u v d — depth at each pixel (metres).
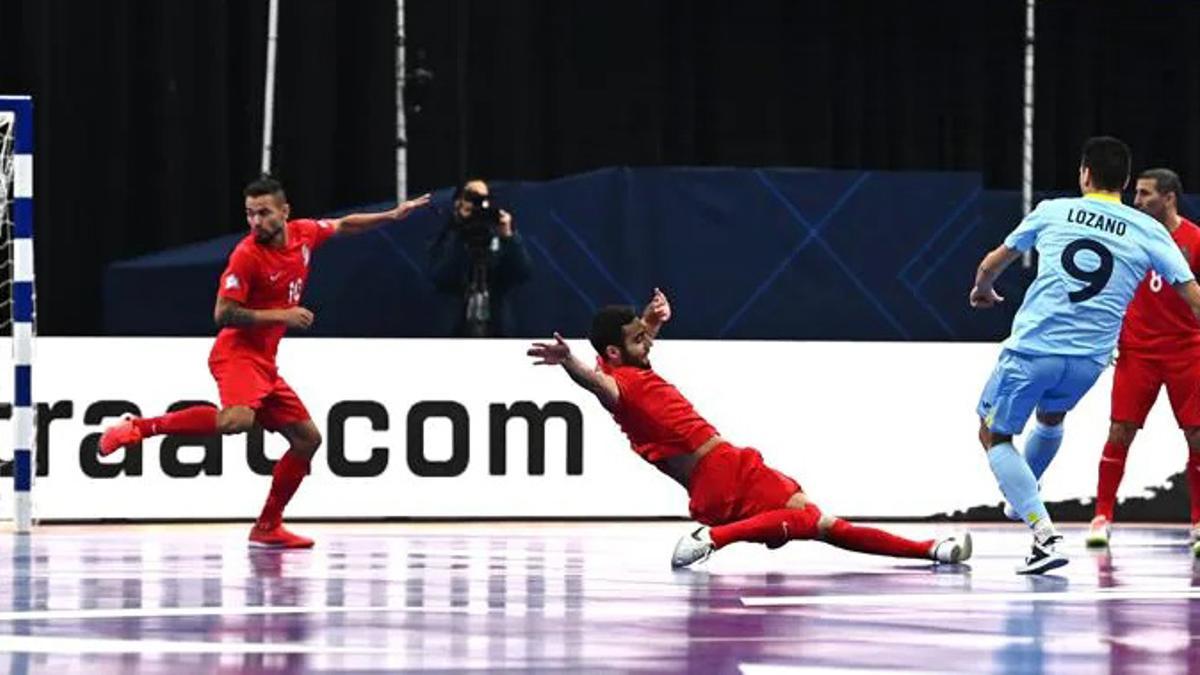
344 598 14.54
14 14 28.58
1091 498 25.92
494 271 27.06
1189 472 20.77
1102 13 31.56
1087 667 10.64
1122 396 20.94
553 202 28.16
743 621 12.95
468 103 29.94
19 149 22.88
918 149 31.48
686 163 30.95
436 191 28.98
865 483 25.70
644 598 14.60
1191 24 31.77
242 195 29.56
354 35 29.48
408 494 24.86
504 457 25.02
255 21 29.31
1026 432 25.50
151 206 29.30
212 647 11.41
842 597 14.70
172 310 28.14
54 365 24.33
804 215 28.44
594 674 10.27
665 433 17.64
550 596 14.75
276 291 20.22
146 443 24.44
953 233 28.64
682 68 30.89
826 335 28.47
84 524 24.23
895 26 31.31
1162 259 17.56
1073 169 31.70
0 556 18.84
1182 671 10.50
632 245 28.23
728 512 17.58
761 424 25.58
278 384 20.44
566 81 30.44
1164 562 18.64
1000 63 31.53
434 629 12.42
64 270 28.88
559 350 17.14
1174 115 31.88
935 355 25.91
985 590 15.41
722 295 28.33
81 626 12.54
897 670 10.45
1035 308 17.58
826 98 31.27
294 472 20.31
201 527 23.75
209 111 29.28
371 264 28.19
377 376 24.81
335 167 29.55
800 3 31.11
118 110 28.95
